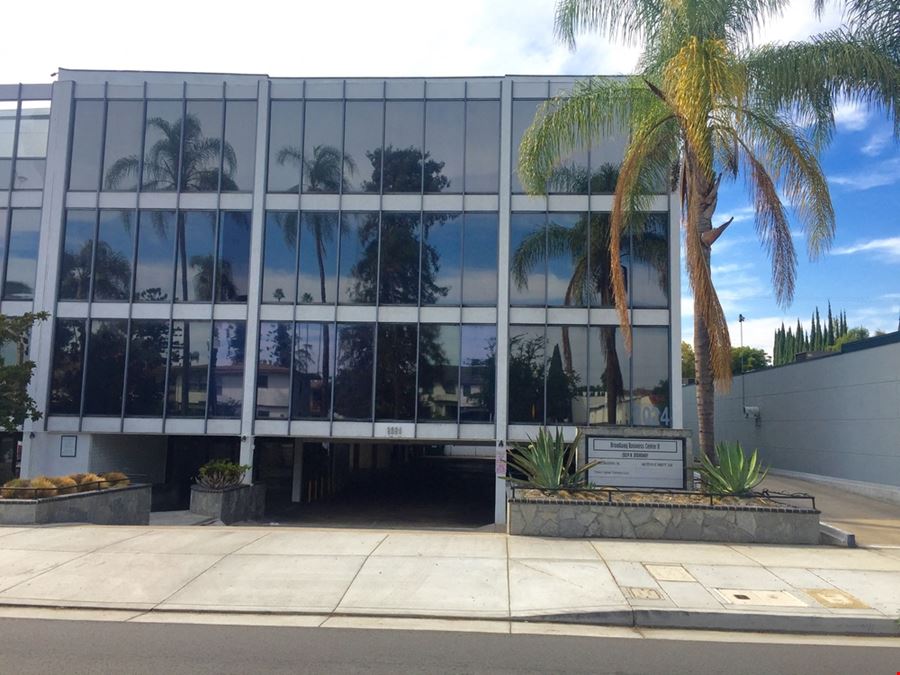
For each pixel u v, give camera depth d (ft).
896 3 43.80
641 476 42.63
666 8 46.14
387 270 66.59
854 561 32.40
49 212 68.64
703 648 21.95
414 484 105.70
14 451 71.00
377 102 68.23
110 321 67.51
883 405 57.16
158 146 68.85
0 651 20.74
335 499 85.15
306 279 67.00
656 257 64.95
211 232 67.72
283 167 68.13
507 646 21.79
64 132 69.05
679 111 42.73
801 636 23.59
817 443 68.74
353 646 21.50
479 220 66.64
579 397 64.13
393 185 67.41
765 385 82.33
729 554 33.32
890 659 20.99
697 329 44.80
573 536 37.06
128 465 73.46
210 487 60.18
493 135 67.41
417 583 28.17
